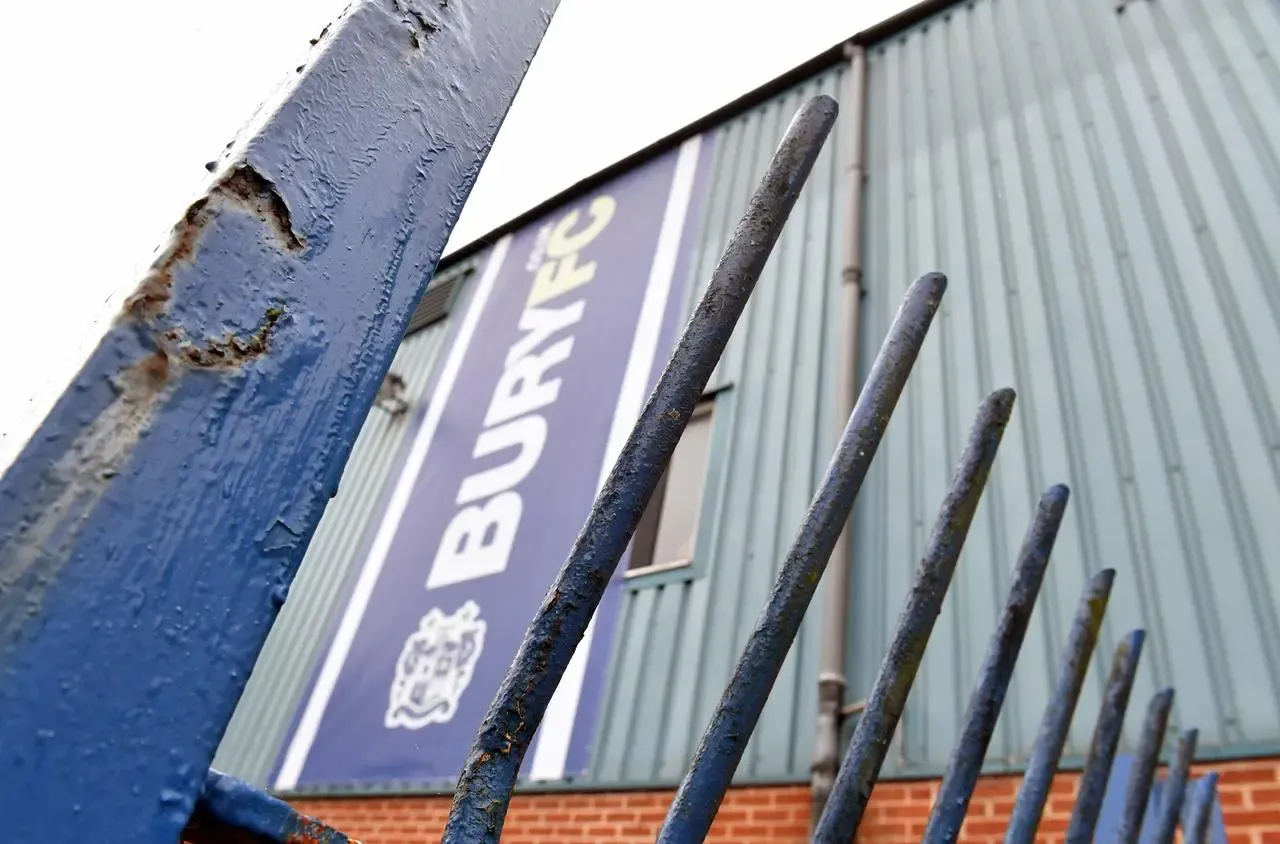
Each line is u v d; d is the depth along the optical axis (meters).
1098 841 2.32
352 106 0.55
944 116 4.85
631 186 6.33
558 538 4.39
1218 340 3.20
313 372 0.49
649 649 3.77
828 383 4.15
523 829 3.53
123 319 0.42
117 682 0.38
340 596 5.25
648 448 0.61
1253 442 2.92
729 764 0.68
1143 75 4.14
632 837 3.24
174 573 0.41
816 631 3.39
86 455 0.40
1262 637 2.57
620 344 5.16
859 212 4.68
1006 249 4.04
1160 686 2.62
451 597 4.61
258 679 5.20
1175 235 3.56
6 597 0.36
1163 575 2.83
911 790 2.80
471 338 6.34
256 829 0.42
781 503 3.88
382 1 0.59
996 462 3.40
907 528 3.46
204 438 0.44
